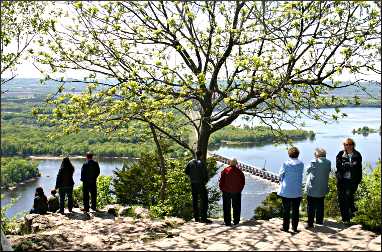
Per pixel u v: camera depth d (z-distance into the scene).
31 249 9.09
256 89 14.44
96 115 13.95
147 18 14.93
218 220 12.74
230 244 8.92
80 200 19.62
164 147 22.34
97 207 15.30
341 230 9.84
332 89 14.46
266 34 14.03
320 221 10.48
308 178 10.23
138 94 13.89
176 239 9.61
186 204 19.78
